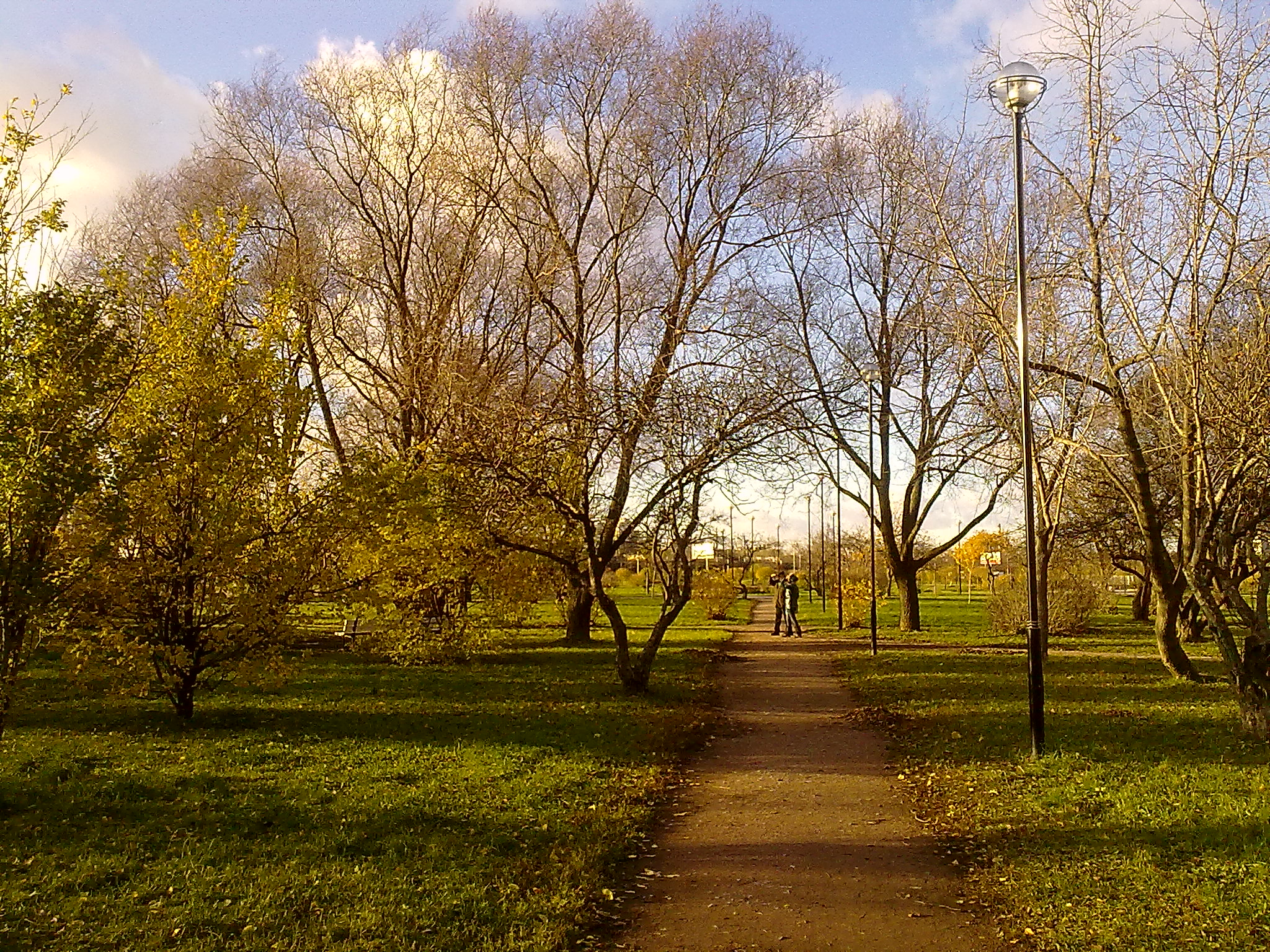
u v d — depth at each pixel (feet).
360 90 78.79
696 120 75.00
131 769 34.32
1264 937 18.20
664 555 57.67
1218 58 40.55
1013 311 53.21
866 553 204.85
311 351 76.38
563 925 19.38
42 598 29.94
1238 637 97.71
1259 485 43.45
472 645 63.10
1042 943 18.52
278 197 78.89
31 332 29.94
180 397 40.78
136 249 73.72
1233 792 29.45
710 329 65.41
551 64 74.33
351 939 18.61
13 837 25.36
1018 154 36.96
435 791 30.76
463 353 75.31
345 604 47.24
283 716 47.16
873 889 22.12
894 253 93.09
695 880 22.90
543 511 55.77
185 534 42.01
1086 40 45.70
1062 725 43.14
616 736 41.73
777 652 88.79
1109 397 51.65
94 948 18.20
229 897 20.79
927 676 64.49
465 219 79.56
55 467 28.76
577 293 74.13
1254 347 40.73
